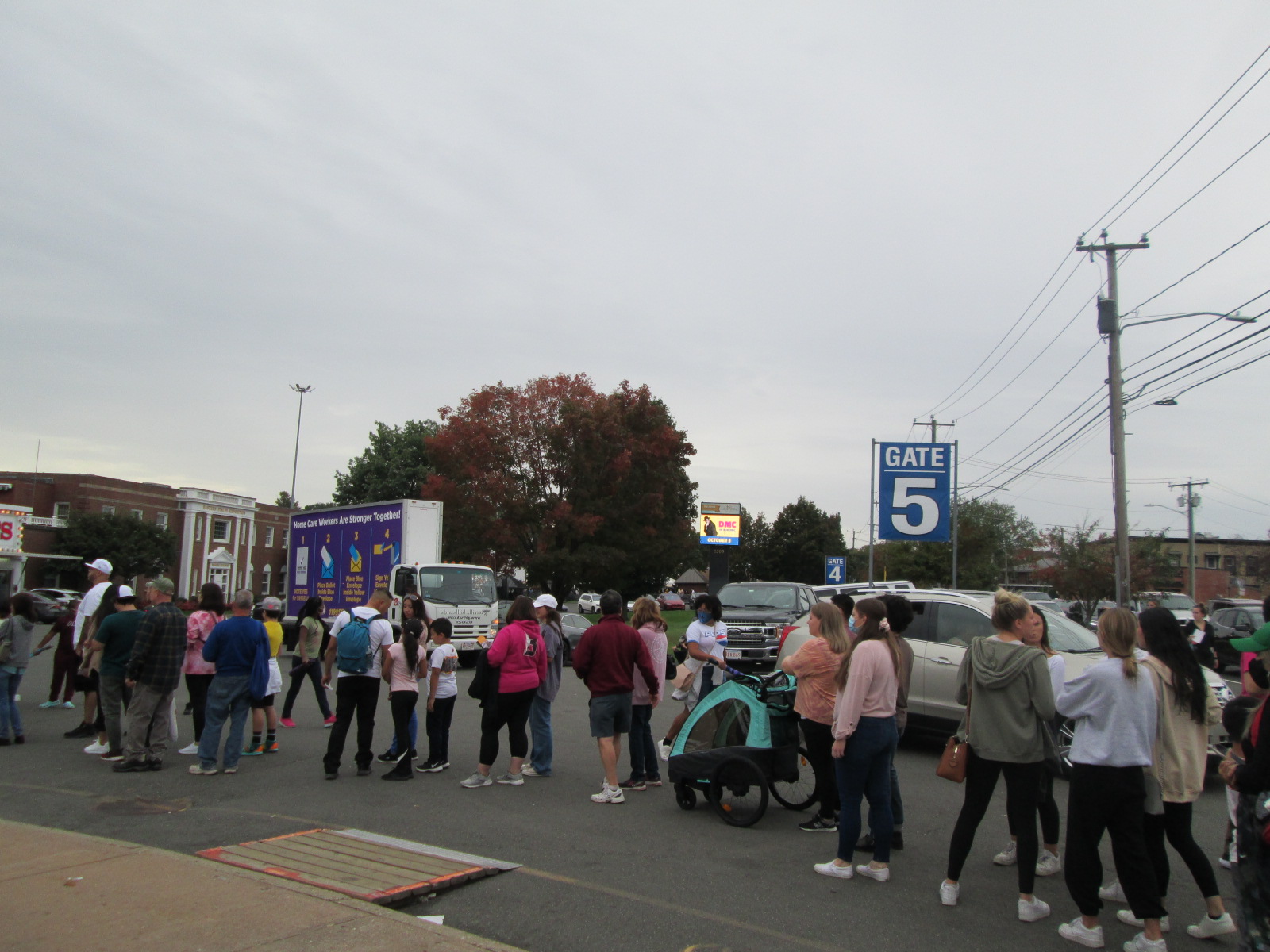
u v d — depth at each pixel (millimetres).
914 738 11258
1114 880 5816
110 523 49125
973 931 4902
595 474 38438
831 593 19891
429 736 9266
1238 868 3961
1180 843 4949
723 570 38469
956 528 34875
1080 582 30938
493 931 4805
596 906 5176
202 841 6488
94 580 11289
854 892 5535
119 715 9547
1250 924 3873
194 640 10180
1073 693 4770
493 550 38000
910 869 6059
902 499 18750
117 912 4711
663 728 12117
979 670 5223
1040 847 6555
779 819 7395
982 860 6312
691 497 47875
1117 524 19703
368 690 8961
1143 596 26719
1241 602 26109
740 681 7609
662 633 9328
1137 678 4711
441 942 4367
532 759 9336
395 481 60969
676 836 6777
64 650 13500
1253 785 3822
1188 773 4922
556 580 39000
